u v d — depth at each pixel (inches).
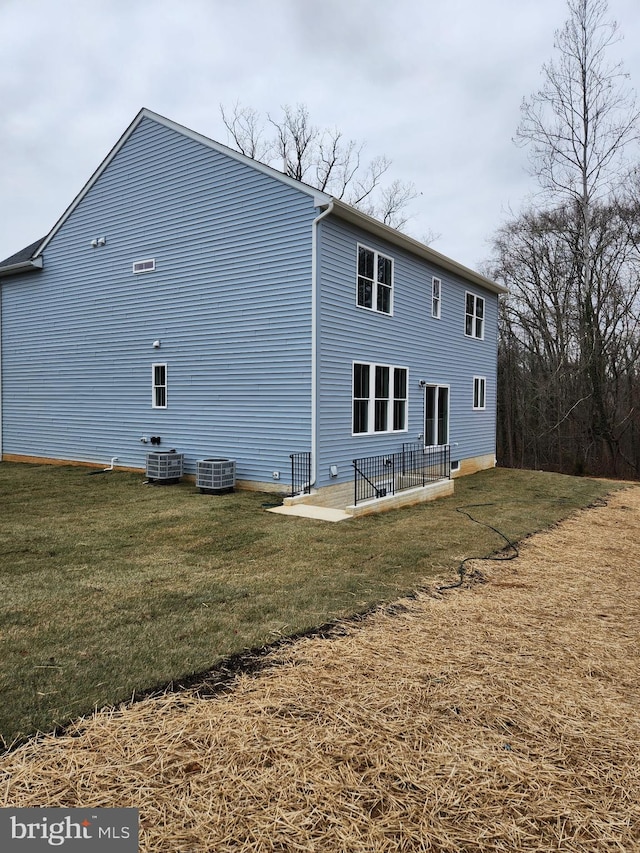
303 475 382.3
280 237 390.3
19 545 247.4
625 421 912.3
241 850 75.7
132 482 439.2
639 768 97.3
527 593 199.0
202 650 137.9
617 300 896.9
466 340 623.2
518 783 91.9
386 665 133.0
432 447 542.3
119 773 89.2
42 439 569.0
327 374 387.9
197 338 440.5
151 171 466.9
